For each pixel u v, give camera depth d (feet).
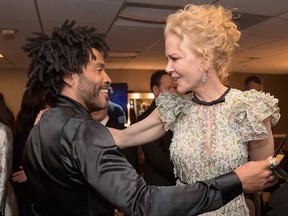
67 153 2.49
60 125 2.64
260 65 20.34
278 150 2.92
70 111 2.83
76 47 2.97
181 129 3.45
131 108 20.57
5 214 5.48
